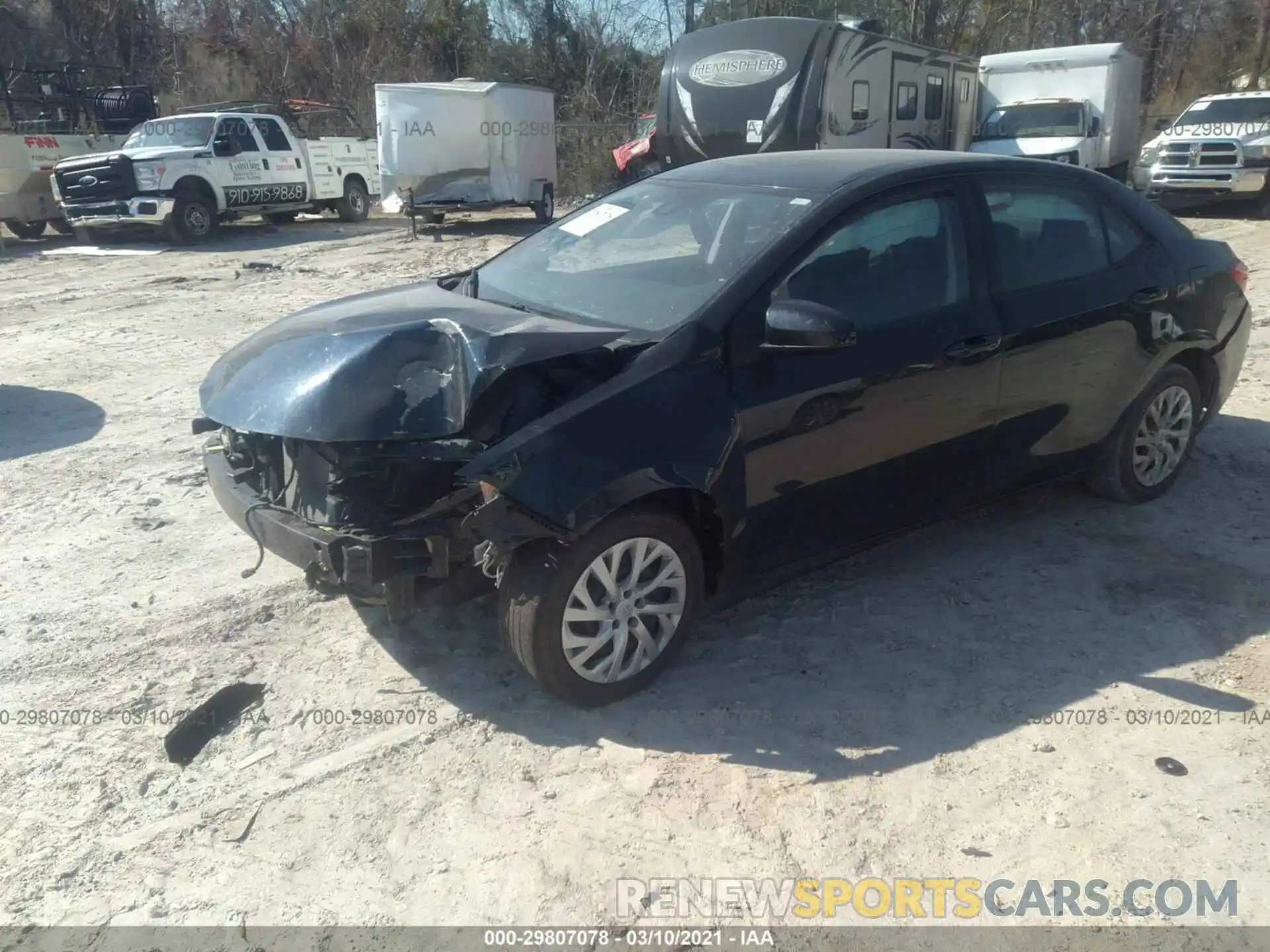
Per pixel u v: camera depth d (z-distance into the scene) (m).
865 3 28.91
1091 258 4.86
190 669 4.03
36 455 6.42
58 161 17.98
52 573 4.81
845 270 4.06
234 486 4.07
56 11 30.39
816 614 4.38
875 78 16.06
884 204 4.23
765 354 3.80
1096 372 4.81
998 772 3.39
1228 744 3.50
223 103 21.08
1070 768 3.40
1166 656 4.02
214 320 10.56
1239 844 3.07
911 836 3.13
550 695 3.78
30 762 3.50
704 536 3.90
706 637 4.21
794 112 14.97
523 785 3.37
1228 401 7.01
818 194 4.19
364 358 3.63
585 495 3.39
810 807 3.24
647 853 3.08
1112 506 5.38
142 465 6.21
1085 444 4.94
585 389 3.62
